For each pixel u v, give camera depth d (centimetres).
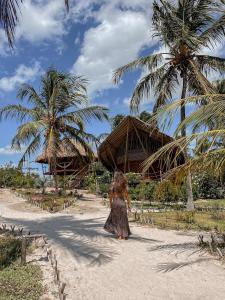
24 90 2598
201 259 961
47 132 2623
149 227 1473
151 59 2011
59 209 2095
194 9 1867
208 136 838
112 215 1235
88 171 3369
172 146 867
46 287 764
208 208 2173
